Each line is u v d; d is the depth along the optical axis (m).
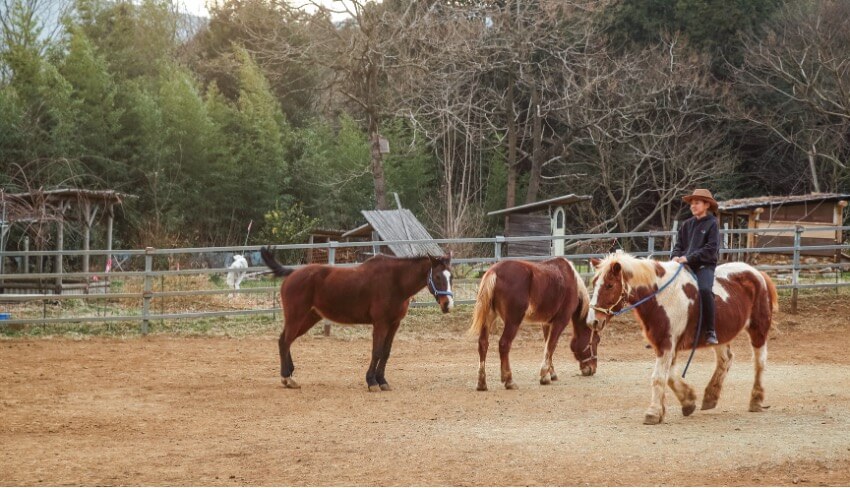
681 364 14.07
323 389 11.92
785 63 38.44
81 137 30.48
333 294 11.91
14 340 16.02
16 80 30.89
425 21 29.92
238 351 15.36
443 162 39.41
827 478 7.08
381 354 11.87
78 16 37.75
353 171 34.19
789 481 7.02
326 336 16.95
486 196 42.12
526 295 11.81
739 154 42.22
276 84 43.75
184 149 33.28
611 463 7.62
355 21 30.00
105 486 7.05
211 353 15.08
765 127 40.34
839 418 9.35
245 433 9.11
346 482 7.16
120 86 32.91
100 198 23.44
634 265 9.23
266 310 17.19
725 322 9.69
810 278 22.77
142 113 31.81
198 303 19.86
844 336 17.23
